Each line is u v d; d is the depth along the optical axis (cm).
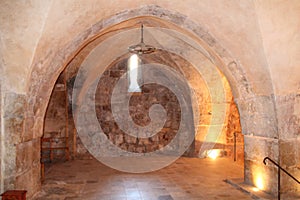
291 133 482
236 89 546
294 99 477
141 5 496
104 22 502
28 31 396
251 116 534
